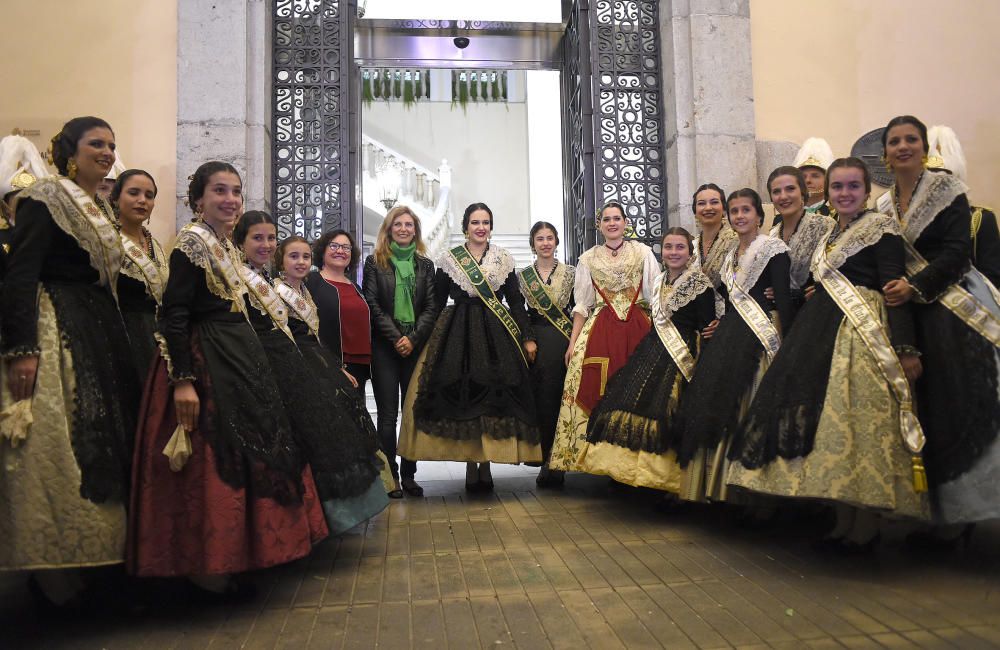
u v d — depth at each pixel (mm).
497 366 4062
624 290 4148
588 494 4168
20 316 2102
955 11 5594
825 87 5473
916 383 2727
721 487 3131
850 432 2553
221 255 2480
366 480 2918
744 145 5285
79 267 2318
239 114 4918
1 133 4805
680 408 3383
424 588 2551
